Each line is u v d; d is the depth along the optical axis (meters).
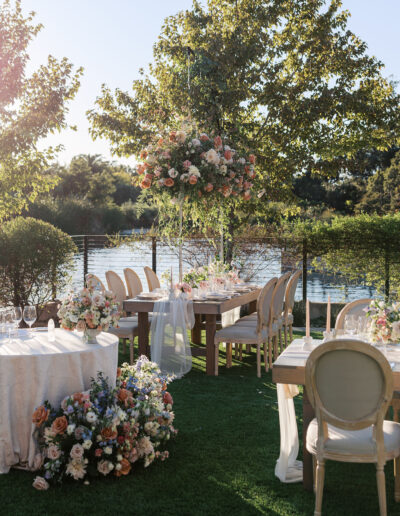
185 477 3.61
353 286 10.38
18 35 9.84
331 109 10.12
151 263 11.12
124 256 11.23
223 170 6.97
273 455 3.99
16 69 9.77
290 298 7.90
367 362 2.91
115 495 3.35
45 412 3.57
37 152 10.27
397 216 10.32
